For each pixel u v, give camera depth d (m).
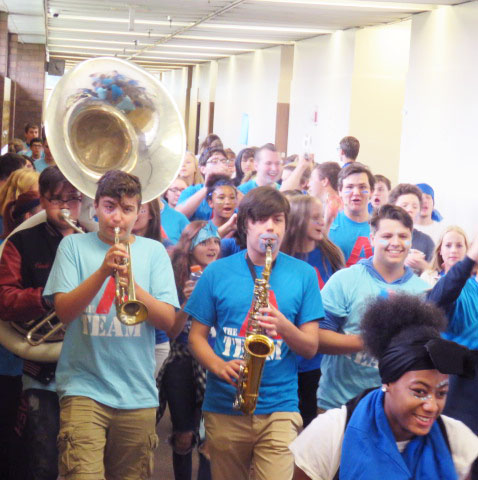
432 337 2.03
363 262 3.84
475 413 3.58
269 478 3.28
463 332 3.76
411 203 6.17
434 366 2.00
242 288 3.35
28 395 3.63
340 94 15.32
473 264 3.56
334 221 5.79
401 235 3.76
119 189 3.29
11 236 3.73
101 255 3.38
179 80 32.53
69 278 3.34
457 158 11.11
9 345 3.62
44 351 3.61
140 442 3.38
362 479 2.08
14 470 3.73
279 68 19.31
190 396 4.19
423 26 12.22
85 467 3.25
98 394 3.30
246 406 3.18
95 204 3.38
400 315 2.10
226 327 3.36
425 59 12.13
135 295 3.24
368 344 2.14
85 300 3.20
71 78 4.02
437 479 2.07
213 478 3.43
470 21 10.98
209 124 27.05
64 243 3.40
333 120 15.58
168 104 4.20
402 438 2.11
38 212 4.11
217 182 5.81
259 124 20.67
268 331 3.18
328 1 12.07
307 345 3.31
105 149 4.05
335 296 3.74
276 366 3.32
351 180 5.73
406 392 2.01
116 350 3.32
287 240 4.44
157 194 4.14
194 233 4.40
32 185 4.34
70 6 14.71
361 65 14.80
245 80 22.12
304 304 3.40
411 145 12.43
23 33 20.80
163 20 16.27
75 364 3.34
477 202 10.56
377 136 14.92
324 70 16.23
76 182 3.77
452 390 3.61
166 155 4.20
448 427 2.14
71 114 3.98
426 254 6.15
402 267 3.86
